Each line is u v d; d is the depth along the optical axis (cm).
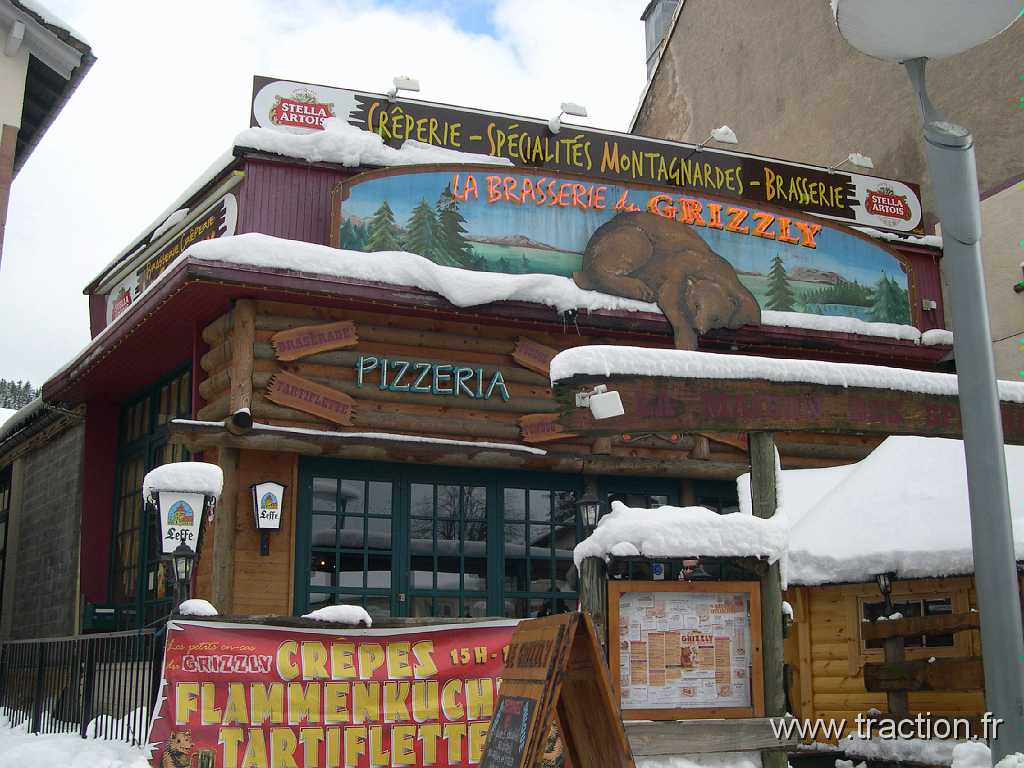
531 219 1213
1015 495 820
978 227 511
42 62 1204
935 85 1573
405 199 1160
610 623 592
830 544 859
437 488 1163
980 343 504
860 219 1502
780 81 1866
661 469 1209
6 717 1141
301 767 728
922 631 792
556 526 1209
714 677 604
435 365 1139
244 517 1059
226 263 1030
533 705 447
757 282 1327
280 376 1071
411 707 765
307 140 1169
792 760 873
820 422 647
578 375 605
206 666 725
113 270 1516
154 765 696
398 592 1118
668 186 1295
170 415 1292
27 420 1653
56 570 1509
